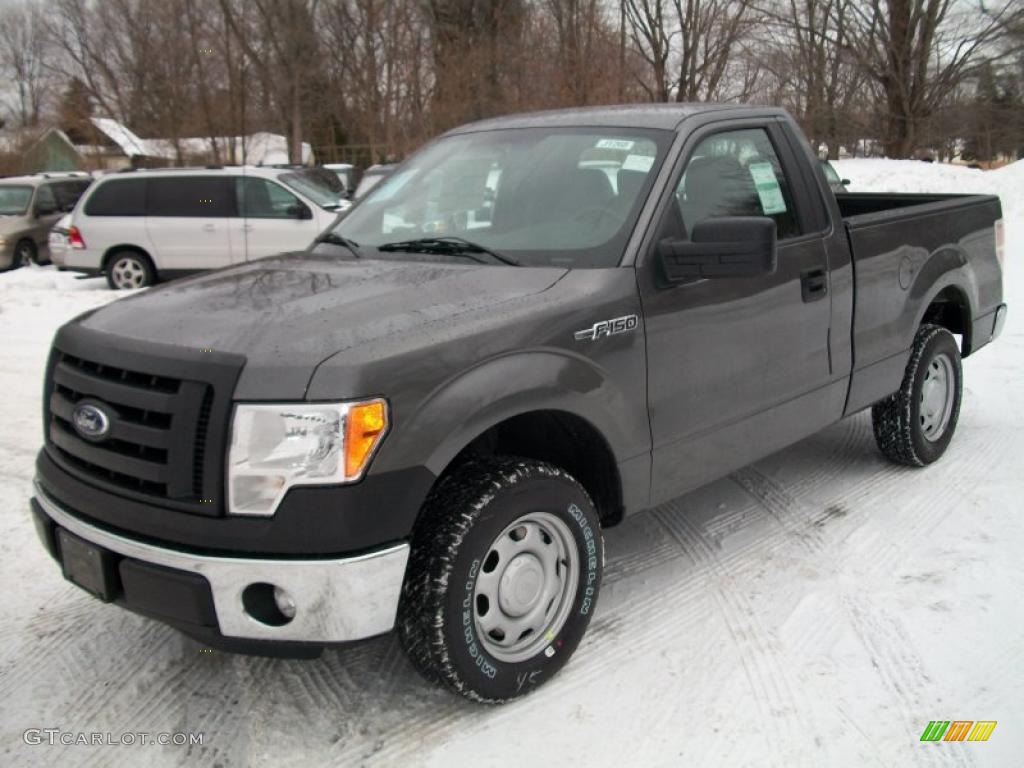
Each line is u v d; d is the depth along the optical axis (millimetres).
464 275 3441
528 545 3170
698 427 3729
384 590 2770
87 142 34219
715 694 3238
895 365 4859
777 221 4148
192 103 28031
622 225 3561
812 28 29750
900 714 3102
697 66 28078
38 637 3711
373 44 28844
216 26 28016
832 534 4461
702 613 3779
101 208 13773
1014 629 3584
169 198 13688
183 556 2729
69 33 32344
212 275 3732
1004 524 4504
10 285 14648
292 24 29406
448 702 3242
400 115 28500
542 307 3189
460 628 2941
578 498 3262
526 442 3568
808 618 3715
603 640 3600
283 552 2689
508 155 4133
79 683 3400
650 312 3473
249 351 2777
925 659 3406
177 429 2740
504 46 26516
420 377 2809
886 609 3756
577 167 3881
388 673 3432
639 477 3533
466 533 2920
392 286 3318
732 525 4605
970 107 32938
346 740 3059
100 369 2965
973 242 5480
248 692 3336
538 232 3689
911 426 5055
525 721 3119
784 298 4043
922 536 4406
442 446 2836
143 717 3199
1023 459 5352
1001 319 5902
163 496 2793
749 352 3898
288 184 13578
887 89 30375
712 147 3953
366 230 4148
